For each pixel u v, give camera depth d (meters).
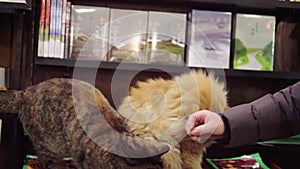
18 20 1.42
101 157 1.29
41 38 1.40
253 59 1.51
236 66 1.50
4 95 1.33
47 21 1.40
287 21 1.59
